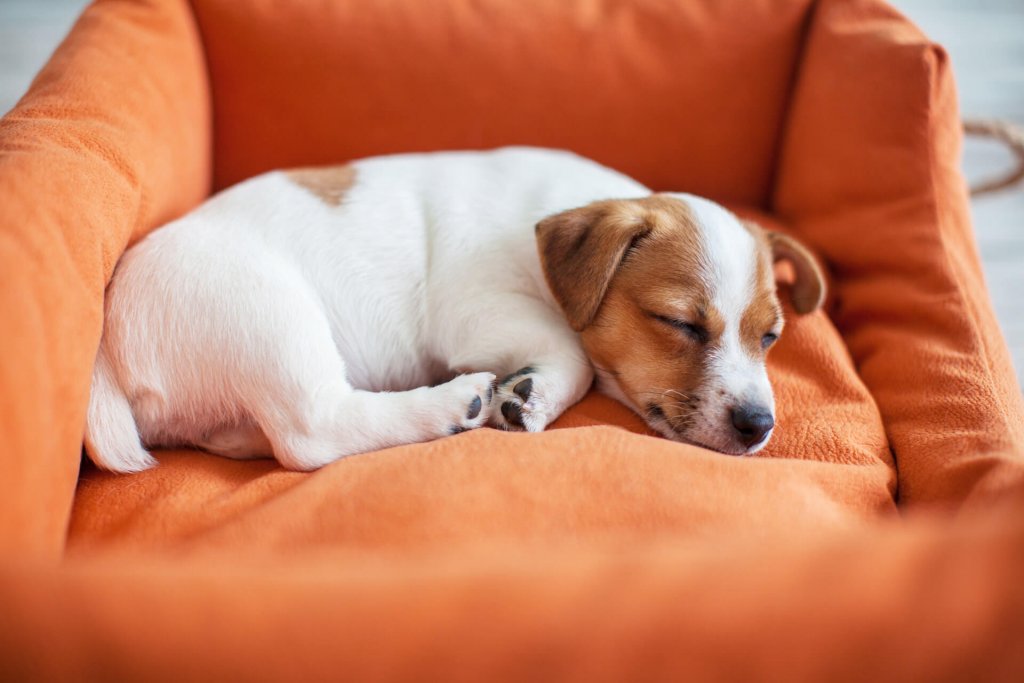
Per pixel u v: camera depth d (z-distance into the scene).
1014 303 0.79
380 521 0.43
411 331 0.53
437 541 0.42
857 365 0.57
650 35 0.65
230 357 0.48
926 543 0.35
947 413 0.50
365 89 0.64
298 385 0.48
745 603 0.34
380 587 0.35
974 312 0.54
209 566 0.36
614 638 0.34
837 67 0.62
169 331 0.48
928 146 0.58
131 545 0.43
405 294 0.53
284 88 0.64
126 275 0.48
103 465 0.47
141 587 0.35
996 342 0.53
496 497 0.43
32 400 0.41
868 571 0.35
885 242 0.58
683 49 0.65
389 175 0.56
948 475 0.47
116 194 0.48
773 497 0.44
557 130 0.65
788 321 0.56
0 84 1.00
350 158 0.66
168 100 0.57
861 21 0.63
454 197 0.55
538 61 0.64
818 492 0.46
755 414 0.48
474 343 0.52
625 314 0.50
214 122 0.64
